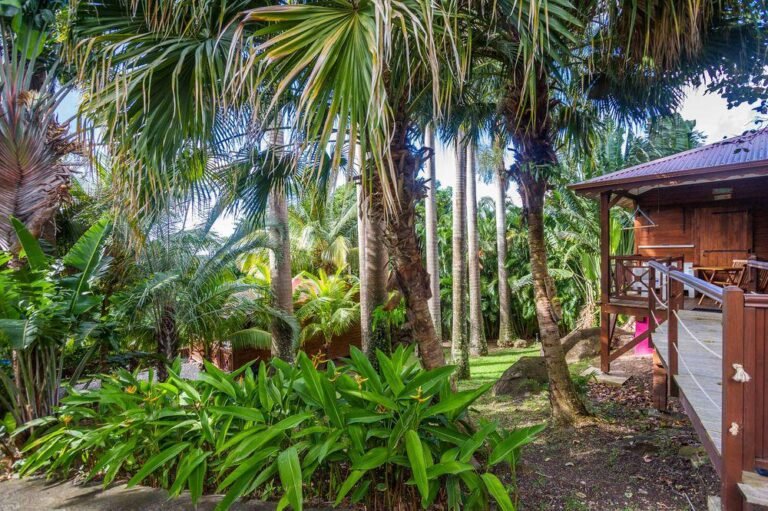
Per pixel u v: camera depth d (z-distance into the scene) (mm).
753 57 4438
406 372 3205
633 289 8289
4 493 3094
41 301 4012
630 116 6184
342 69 2459
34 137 4590
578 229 15141
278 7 2480
